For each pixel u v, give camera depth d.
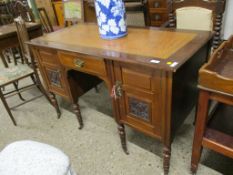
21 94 2.42
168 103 1.01
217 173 1.29
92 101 2.15
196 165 1.22
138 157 1.47
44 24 3.31
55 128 1.84
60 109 2.08
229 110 1.24
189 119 1.71
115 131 1.73
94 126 1.81
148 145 1.55
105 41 1.33
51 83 1.71
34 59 1.84
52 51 1.43
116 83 1.17
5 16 3.04
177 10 1.59
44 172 0.74
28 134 1.81
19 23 1.77
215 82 0.85
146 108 1.14
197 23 1.55
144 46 1.17
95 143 1.63
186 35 1.27
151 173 1.35
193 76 1.23
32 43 1.48
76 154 1.56
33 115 2.05
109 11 1.26
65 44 1.36
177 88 1.03
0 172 0.77
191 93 1.27
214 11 1.45
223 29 2.76
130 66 1.04
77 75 1.58
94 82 1.78
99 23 1.35
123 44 1.24
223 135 1.07
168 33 1.34
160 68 0.92
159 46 1.14
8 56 2.80
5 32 2.26
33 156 0.81
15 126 1.92
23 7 2.65
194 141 1.12
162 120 1.10
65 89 1.62
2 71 1.94
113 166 1.43
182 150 1.47
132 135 1.65
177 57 0.99
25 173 0.75
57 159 0.79
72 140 1.69
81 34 1.55
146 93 1.07
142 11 2.24
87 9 2.21
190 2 1.52
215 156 1.40
